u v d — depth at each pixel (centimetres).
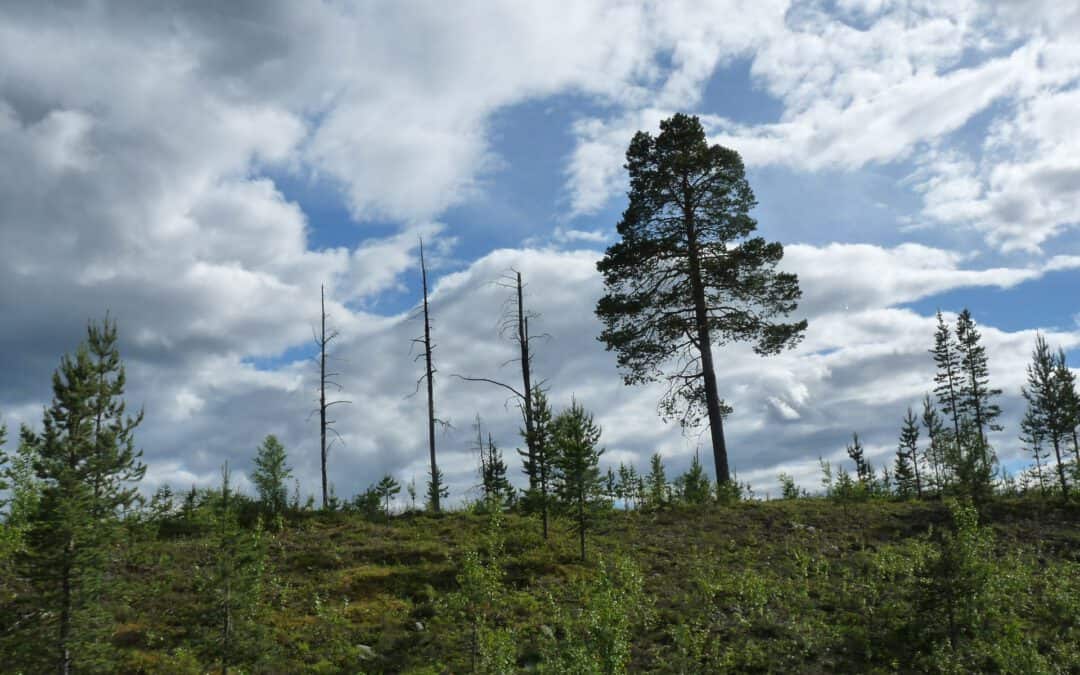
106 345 1995
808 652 1828
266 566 2317
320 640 1894
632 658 1791
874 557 2389
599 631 1596
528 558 2422
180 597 2112
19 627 1708
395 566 2416
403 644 1867
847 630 1920
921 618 1895
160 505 2792
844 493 3244
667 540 2683
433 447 3678
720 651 1825
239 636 1731
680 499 3509
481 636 1822
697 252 3891
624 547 2583
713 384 3744
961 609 1872
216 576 1769
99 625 1750
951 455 3127
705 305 3859
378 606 2092
